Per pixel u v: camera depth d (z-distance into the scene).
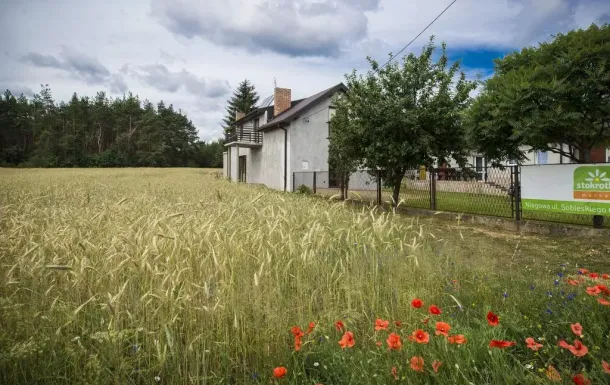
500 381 2.01
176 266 2.86
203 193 10.65
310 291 3.24
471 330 2.58
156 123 78.12
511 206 8.44
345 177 15.70
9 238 3.66
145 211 5.63
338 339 2.57
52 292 2.89
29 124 77.19
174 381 2.19
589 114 9.74
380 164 11.73
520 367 2.09
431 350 2.24
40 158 69.62
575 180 7.08
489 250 5.73
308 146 22.72
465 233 7.41
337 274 3.54
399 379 2.01
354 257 3.69
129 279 2.79
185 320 2.59
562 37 10.30
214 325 2.60
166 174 40.25
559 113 9.21
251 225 3.96
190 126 92.81
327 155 23.30
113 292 2.77
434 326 2.60
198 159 89.00
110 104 87.12
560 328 2.59
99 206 6.45
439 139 11.52
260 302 2.61
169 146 80.94
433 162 11.73
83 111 78.12
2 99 76.31
